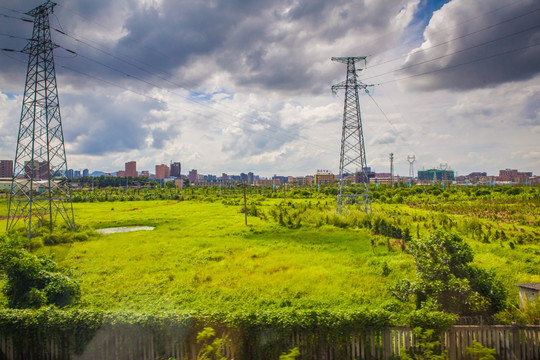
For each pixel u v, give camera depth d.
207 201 92.19
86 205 80.75
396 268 22.53
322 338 11.00
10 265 15.28
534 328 10.89
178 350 11.06
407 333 10.91
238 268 23.42
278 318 11.22
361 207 62.41
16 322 11.48
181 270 23.20
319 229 40.00
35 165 39.97
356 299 17.33
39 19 36.59
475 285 14.98
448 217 46.50
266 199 95.56
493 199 79.06
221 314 11.40
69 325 11.30
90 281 20.62
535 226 40.38
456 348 10.88
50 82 36.97
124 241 33.56
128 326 11.16
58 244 32.41
